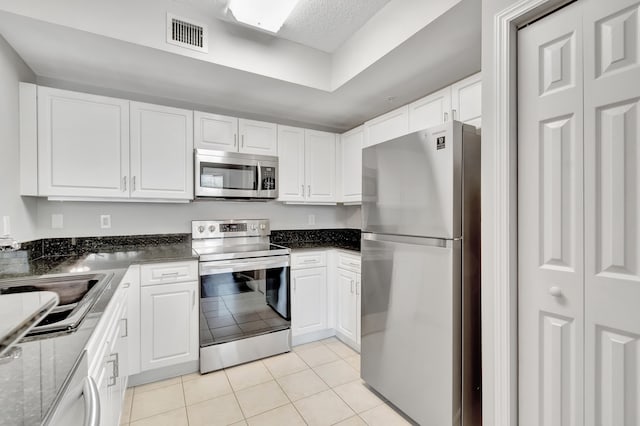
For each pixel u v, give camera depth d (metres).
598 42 0.99
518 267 1.20
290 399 1.90
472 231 1.51
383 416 1.75
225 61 1.97
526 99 1.17
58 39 1.65
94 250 2.32
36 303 0.68
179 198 2.37
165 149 2.31
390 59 1.90
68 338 0.84
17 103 1.81
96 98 2.07
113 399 1.33
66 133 1.98
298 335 2.66
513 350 1.20
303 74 2.26
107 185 2.11
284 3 1.68
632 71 0.92
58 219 2.21
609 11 0.96
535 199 1.15
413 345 1.65
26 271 1.64
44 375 0.64
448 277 1.46
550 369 1.11
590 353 1.02
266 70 2.11
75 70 2.03
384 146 1.85
